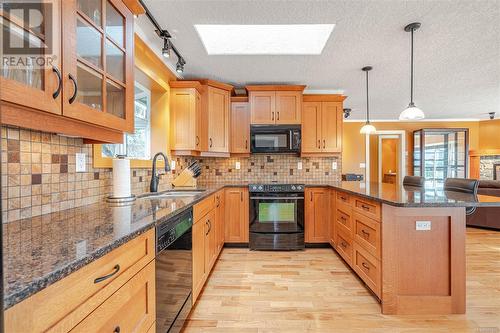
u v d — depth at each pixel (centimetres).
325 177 391
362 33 225
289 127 354
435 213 186
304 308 198
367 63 292
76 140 151
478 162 666
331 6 188
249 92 358
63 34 100
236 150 369
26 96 85
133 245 104
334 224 318
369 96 435
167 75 294
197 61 284
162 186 280
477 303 203
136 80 261
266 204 337
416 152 654
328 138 372
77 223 113
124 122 146
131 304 103
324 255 316
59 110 99
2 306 49
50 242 86
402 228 188
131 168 222
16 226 107
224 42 266
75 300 72
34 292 57
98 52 128
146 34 227
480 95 430
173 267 148
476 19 204
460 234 186
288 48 267
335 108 373
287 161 393
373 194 212
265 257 309
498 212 405
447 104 496
